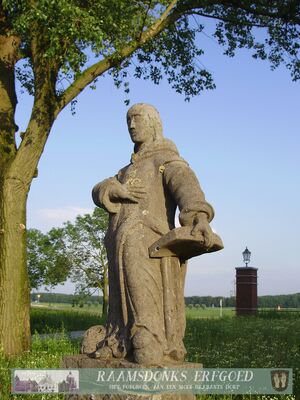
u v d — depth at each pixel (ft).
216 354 34.58
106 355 16.34
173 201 17.31
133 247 16.42
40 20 35.83
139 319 15.88
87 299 110.22
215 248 15.84
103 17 36.65
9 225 38.93
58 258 110.01
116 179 18.13
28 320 38.75
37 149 39.68
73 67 36.50
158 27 44.06
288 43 55.93
